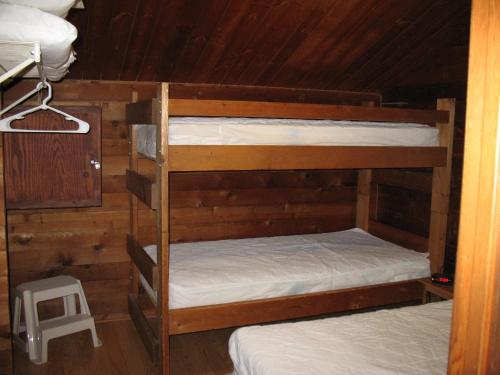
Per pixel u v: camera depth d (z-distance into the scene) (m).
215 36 2.73
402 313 2.04
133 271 3.17
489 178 0.63
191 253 2.93
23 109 2.82
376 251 3.02
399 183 3.33
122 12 2.42
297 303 2.56
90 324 2.78
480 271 0.65
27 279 3.03
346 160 2.56
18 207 2.87
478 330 0.66
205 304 2.41
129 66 2.93
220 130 2.32
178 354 2.76
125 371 2.54
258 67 3.12
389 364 1.59
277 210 3.63
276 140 2.43
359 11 2.69
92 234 3.15
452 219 3.03
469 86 0.66
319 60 3.14
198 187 3.39
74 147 2.96
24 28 1.34
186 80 3.17
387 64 3.27
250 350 1.70
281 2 2.53
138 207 3.25
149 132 2.54
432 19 2.82
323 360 1.60
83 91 3.01
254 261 2.77
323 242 3.25
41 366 2.57
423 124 3.03
